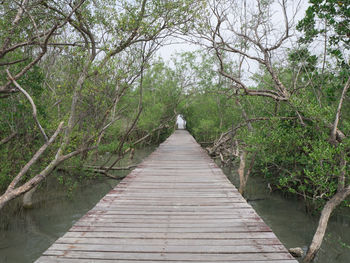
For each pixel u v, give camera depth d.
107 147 11.28
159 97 23.94
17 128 6.50
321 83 6.24
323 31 5.85
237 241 2.94
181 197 4.75
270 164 8.73
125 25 6.93
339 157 5.23
